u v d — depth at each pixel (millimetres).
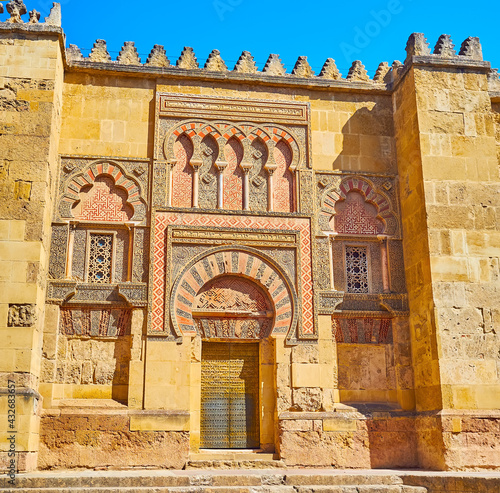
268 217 13016
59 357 11938
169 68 13484
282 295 12648
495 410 11578
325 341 12547
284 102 13781
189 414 11734
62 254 12281
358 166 13742
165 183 12906
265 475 10188
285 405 12125
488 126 13195
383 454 12133
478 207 12672
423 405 12203
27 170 11648
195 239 12648
